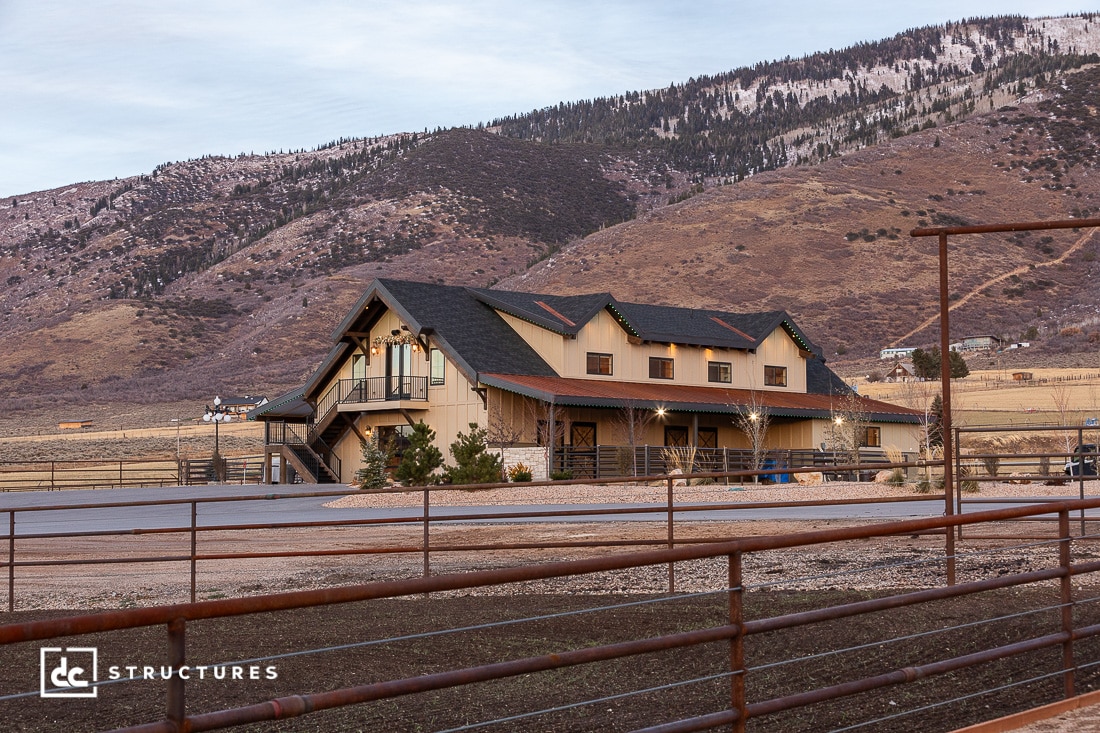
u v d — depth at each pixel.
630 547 18.45
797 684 9.04
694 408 43.53
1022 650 7.82
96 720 8.48
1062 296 154.75
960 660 7.37
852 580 14.55
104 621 4.39
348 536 22.55
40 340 195.12
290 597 4.82
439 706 8.70
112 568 19.75
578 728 7.96
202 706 8.83
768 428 48.34
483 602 14.20
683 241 178.50
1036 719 7.51
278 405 50.19
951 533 13.57
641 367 47.78
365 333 47.91
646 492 32.09
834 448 46.72
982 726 7.19
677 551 5.98
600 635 11.40
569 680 9.48
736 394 48.69
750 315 52.81
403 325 46.47
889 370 108.94
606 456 43.47
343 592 4.96
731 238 175.62
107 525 27.69
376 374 47.75
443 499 32.56
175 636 4.58
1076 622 11.20
